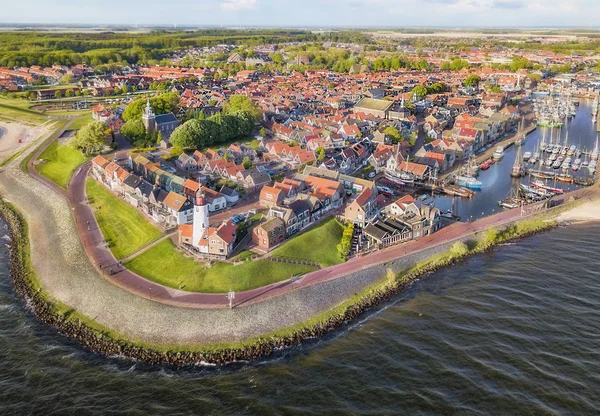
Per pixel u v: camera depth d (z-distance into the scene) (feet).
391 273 367.45
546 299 348.18
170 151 634.43
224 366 288.71
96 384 275.18
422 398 259.39
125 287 355.15
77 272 377.50
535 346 298.56
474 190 572.51
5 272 397.80
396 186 577.43
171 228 429.38
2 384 274.98
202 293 347.97
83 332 319.88
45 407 259.19
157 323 320.09
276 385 271.49
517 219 479.82
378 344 303.68
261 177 540.93
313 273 373.61
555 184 588.09
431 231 447.83
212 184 540.93
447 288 366.22
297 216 430.61
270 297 341.82
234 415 250.78
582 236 449.48
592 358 287.07
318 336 313.73
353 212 451.53
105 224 455.63
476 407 252.62
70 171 597.93
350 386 269.23
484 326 318.86
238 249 396.78
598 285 365.20
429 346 300.20
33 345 308.19
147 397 264.72
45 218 487.61
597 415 246.27
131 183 495.41
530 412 248.93
